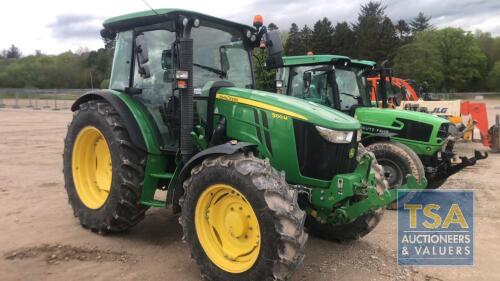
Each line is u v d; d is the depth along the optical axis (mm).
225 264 3879
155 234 5238
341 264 4551
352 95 8180
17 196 6840
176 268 4324
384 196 4473
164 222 5680
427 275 4316
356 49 63469
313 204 4293
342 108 7953
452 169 7598
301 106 4297
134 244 4918
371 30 63062
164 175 4836
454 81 66938
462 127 10938
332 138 4133
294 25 71438
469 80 68938
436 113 13320
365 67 8383
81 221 5316
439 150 7547
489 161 11117
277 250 3516
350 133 4254
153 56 5031
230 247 3949
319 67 7812
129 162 4793
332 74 7660
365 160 4406
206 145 4617
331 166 4188
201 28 4938
